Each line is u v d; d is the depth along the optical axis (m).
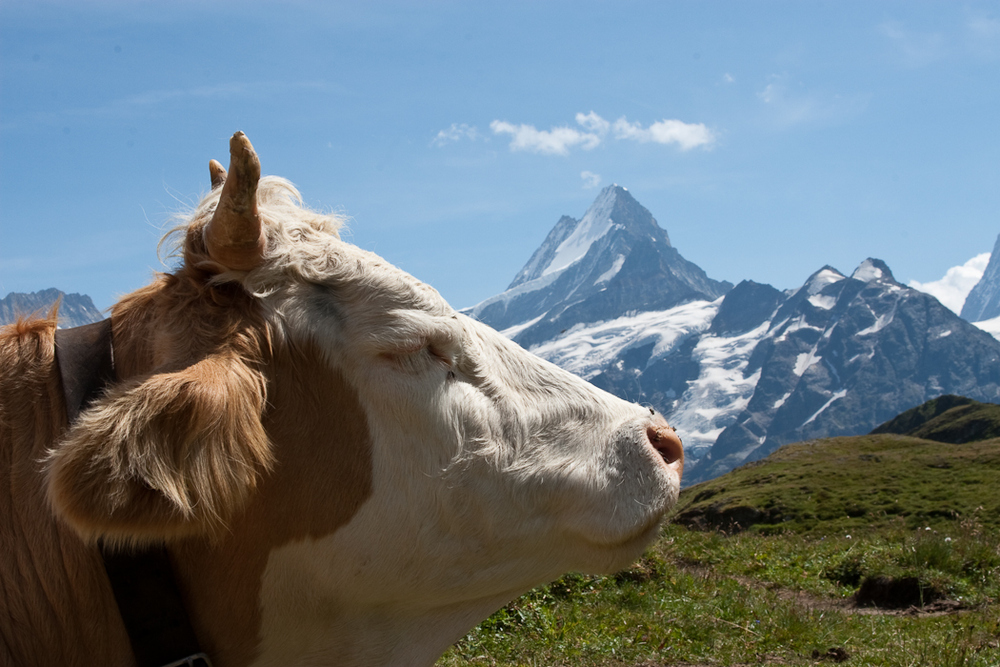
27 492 1.40
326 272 1.48
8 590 1.39
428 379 1.49
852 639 3.64
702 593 4.58
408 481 1.47
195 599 1.42
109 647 1.39
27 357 1.44
